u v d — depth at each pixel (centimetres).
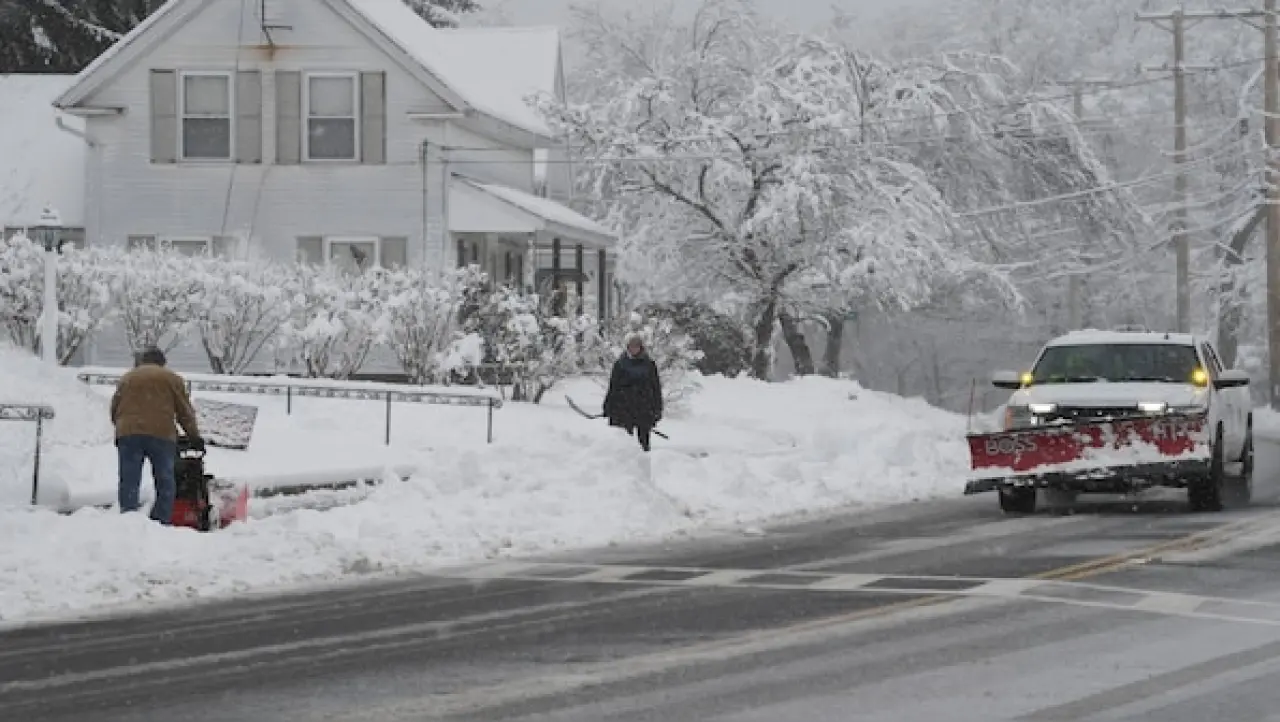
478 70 16812
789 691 3684
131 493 6181
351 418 9494
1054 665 3947
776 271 17412
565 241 16150
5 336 11175
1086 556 5922
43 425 7725
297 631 4572
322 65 14362
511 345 11019
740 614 4747
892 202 17338
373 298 11088
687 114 17188
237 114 14425
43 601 5034
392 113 14350
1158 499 8250
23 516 5753
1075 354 7938
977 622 4562
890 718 3409
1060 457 7300
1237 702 3541
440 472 7262
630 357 8894
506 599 5109
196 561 5619
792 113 16862
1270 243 16075
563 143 16938
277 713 3525
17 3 19112
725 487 7831
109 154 14488
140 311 11112
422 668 3997
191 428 6262
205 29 14400
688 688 3722
